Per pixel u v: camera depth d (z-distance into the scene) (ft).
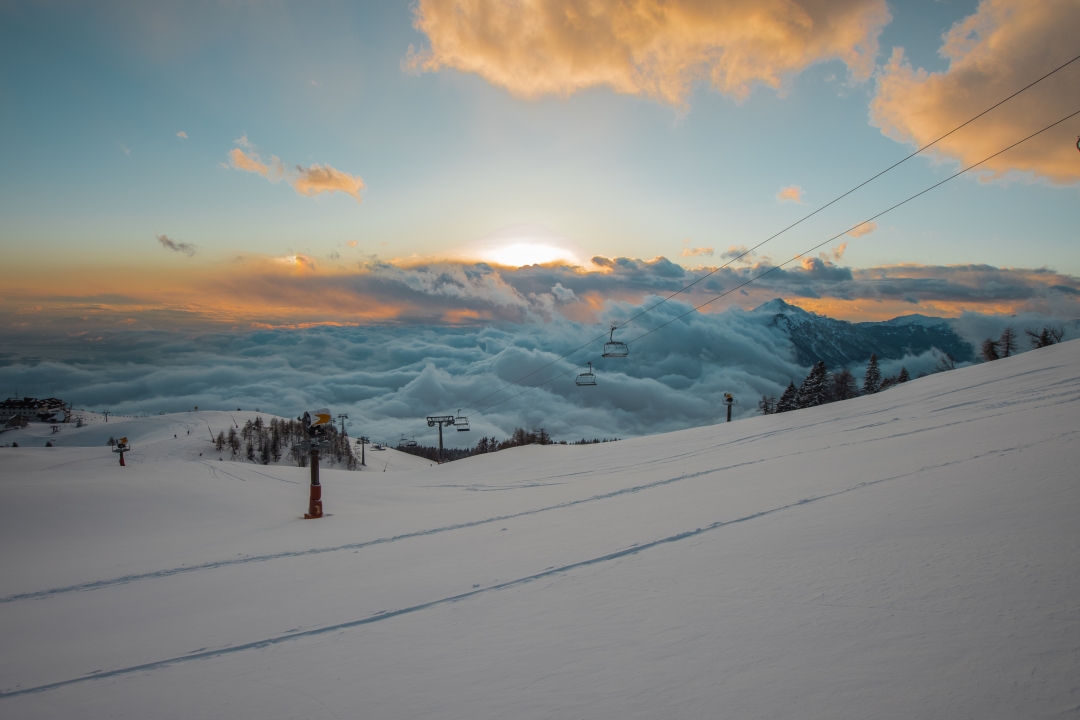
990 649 11.32
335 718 13.64
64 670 21.59
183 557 51.78
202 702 16.07
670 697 12.00
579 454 128.98
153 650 22.89
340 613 24.53
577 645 16.08
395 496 99.19
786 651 13.24
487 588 24.75
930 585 15.39
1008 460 30.81
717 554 23.59
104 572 47.80
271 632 23.07
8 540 64.90
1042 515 19.24
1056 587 13.47
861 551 19.79
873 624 13.73
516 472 117.08
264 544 54.85
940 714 9.46
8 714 17.22
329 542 51.88
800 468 47.60
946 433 49.90
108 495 83.41
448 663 16.35
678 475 64.13
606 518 40.37
